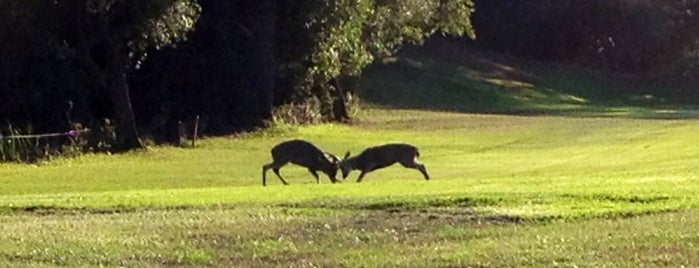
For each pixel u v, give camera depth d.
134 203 17.61
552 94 70.88
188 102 41.09
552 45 80.94
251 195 18.50
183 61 40.84
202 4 40.97
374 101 61.94
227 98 41.69
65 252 12.91
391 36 49.31
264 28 42.00
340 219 14.99
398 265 11.65
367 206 16.17
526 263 11.43
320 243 13.16
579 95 72.50
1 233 14.34
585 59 80.75
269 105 42.50
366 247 12.83
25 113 36.72
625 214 14.77
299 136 41.75
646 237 12.59
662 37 79.56
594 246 12.19
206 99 41.34
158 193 19.61
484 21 79.50
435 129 47.47
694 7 79.94
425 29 53.22
